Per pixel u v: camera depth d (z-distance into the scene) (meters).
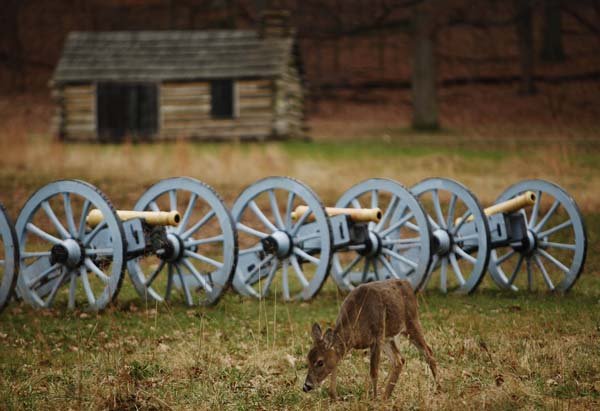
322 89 103.00
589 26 105.69
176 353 22.19
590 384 19.03
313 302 29.25
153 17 115.62
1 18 110.81
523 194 29.64
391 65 108.38
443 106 93.56
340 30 100.31
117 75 73.25
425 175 50.72
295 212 30.75
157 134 73.31
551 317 25.36
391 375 18.23
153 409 18.30
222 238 28.23
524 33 95.38
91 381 19.88
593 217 39.53
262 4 104.94
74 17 117.56
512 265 35.69
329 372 17.72
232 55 73.50
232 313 27.44
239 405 18.52
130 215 27.66
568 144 62.78
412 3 82.06
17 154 52.47
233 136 72.50
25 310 27.81
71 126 74.06
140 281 28.91
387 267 29.95
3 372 21.12
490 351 21.70
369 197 45.94
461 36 110.12
